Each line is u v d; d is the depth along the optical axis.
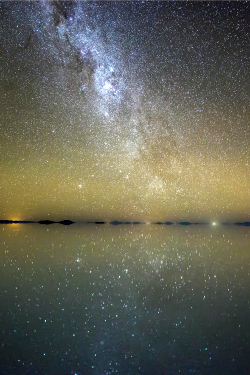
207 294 1.69
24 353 1.01
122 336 1.14
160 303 1.53
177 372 0.90
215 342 1.09
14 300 1.57
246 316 1.35
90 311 1.42
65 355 1.00
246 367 0.93
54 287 1.83
